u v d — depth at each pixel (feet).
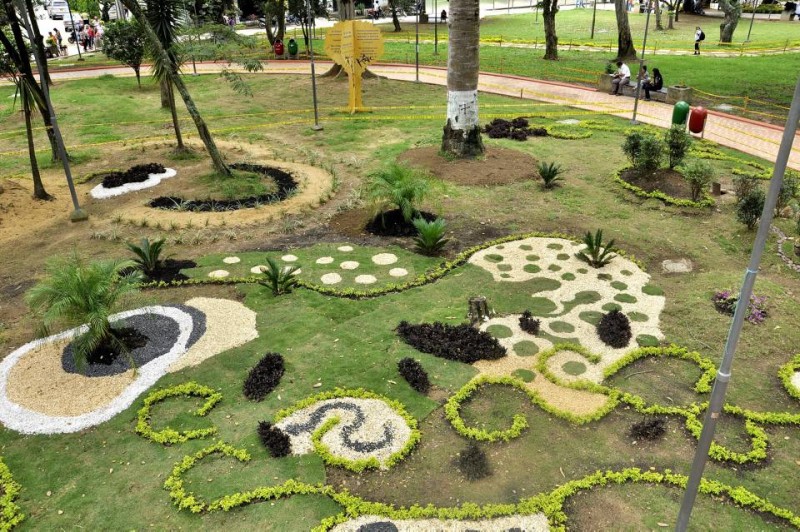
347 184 43.32
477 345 24.18
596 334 25.16
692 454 19.07
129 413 21.26
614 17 154.61
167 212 38.52
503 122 56.39
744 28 135.13
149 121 62.64
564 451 19.25
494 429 20.20
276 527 16.62
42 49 52.42
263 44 116.26
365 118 61.77
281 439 19.54
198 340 25.11
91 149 52.60
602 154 47.85
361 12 158.92
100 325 22.68
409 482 18.16
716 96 66.64
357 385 22.24
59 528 16.76
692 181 37.04
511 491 17.79
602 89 71.41
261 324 26.21
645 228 34.88
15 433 20.38
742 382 22.26
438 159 45.98
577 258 31.50
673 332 25.25
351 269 30.76
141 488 18.04
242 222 36.91
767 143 50.19
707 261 31.19
